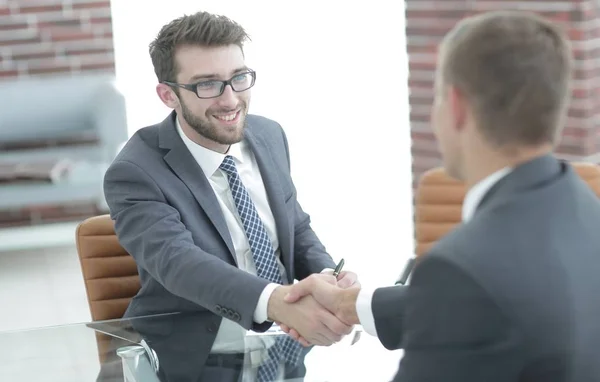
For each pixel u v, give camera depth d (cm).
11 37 589
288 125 661
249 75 270
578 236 141
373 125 664
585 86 489
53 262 548
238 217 278
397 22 655
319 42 682
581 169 299
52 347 245
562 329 134
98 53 602
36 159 556
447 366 136
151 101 632
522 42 139
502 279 134
